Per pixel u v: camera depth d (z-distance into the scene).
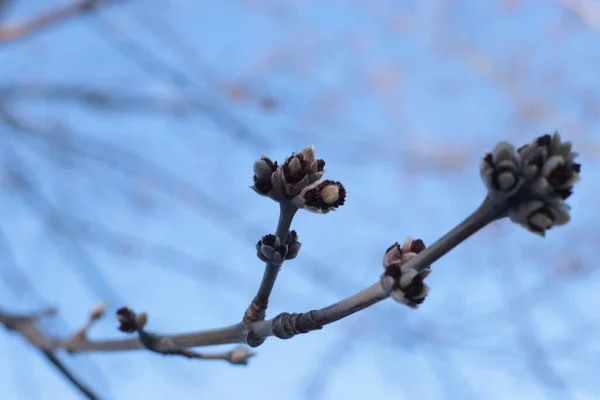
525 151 0.19
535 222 0.19
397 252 0.20
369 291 0.20
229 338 0.22
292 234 0.21
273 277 0.21
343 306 0.20
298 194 0.21
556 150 0.19
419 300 0.19
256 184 0.21
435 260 0.19
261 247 0.21
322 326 0.20
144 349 0.24
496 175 0.19
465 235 0.19
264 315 0.21
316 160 0.21
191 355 0.23
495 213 0.19
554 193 0.19
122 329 0.23
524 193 0.19
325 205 0.21
